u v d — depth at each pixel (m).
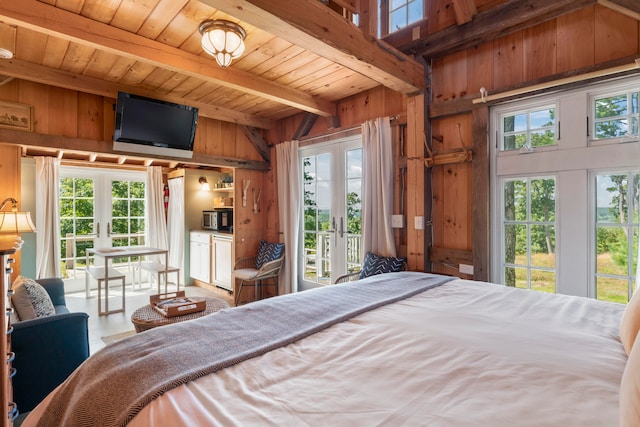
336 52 2.23
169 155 3.74
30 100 3.07
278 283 4.36
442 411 0.75
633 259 2.07
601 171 2.17
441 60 2.93
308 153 4.21
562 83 2.22
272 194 4.70
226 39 2.26
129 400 0.82
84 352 2.01
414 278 2.09
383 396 0.81
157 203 5.52
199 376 0.91
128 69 2.97
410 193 3.04
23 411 1.79
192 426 0.71
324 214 4.02
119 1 2.07
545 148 2.37
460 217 2.83
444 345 1.08
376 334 1.19
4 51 2.36
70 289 4.89
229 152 4.39
